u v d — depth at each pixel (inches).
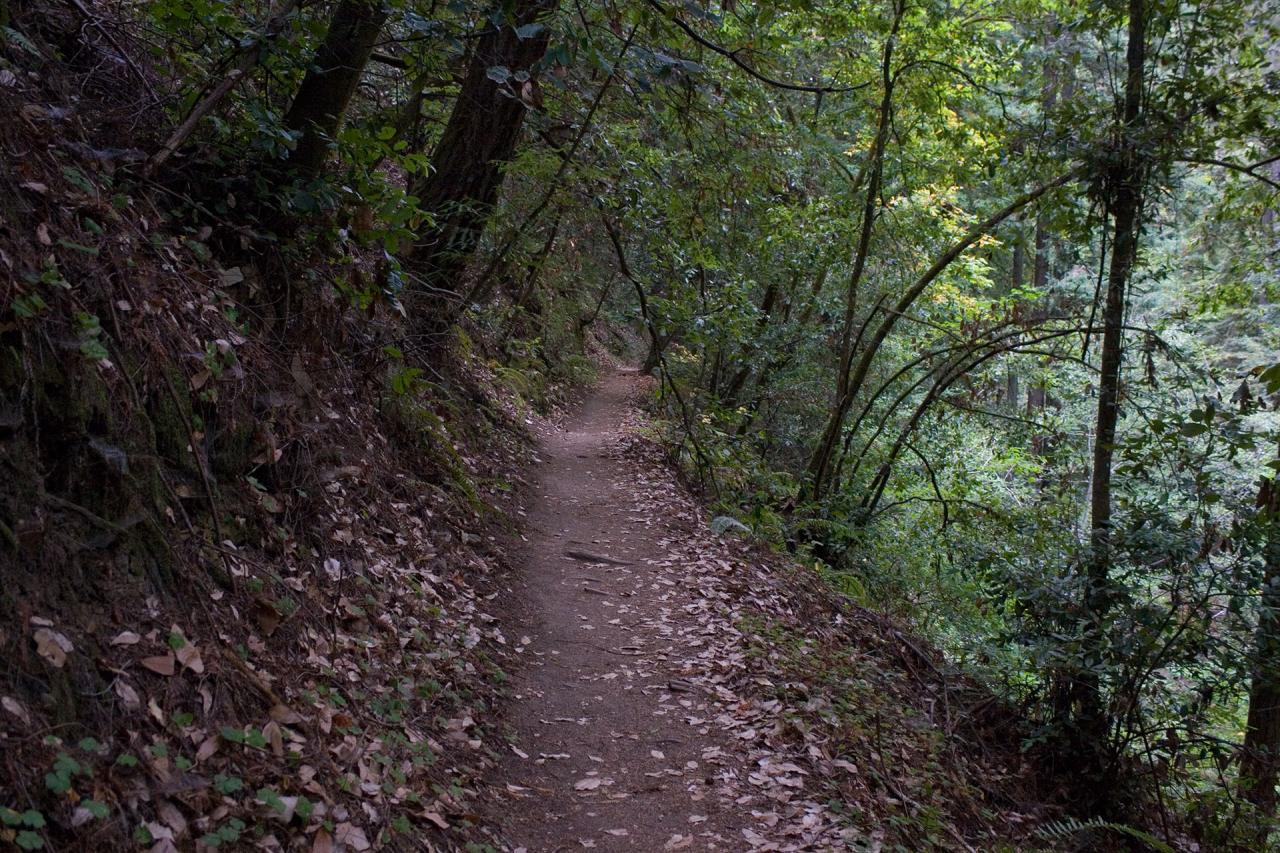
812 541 505.7
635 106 386.3
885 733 253.3
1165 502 289.4
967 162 475.8
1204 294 476.4
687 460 585.9
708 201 430.0
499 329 654.5
